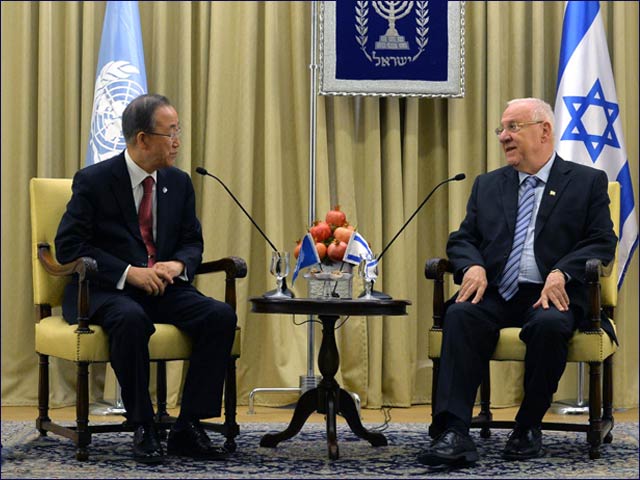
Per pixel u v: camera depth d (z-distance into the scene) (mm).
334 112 4504
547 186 3367
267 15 4500
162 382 3555
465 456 2924
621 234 4375
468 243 3402
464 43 4512
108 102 4234
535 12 4582
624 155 4426
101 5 4543
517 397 4609
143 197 3295
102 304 3027
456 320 3092
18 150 4434
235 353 3201
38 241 3383
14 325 4438
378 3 4434
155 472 2844
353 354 4465
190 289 3264
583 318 3188
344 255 3211
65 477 2760
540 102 3426
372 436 3348
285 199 4570
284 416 4172
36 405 4453
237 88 4500
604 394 3467
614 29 4605
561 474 2844
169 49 4512
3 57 4445
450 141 4523
